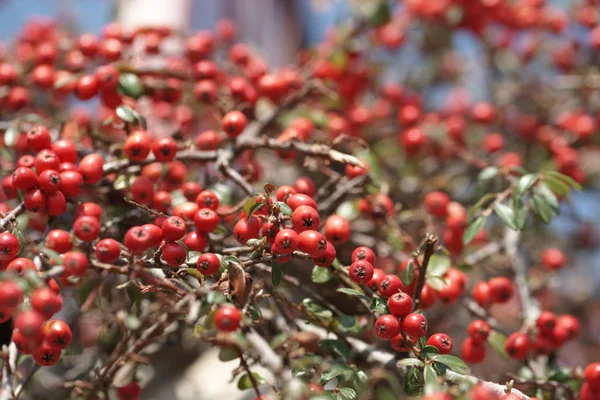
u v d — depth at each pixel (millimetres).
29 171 400
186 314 397
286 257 396
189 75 512
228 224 452
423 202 542
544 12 706
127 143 430
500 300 453
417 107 662
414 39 727
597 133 657
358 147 505
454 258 512
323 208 473
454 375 390
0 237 386
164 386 538
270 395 402
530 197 455
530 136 697
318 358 409
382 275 410
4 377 395
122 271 392
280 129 538
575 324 450
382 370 429
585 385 414
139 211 437
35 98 568
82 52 513
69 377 470
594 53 711
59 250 390
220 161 441
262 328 437
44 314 367
